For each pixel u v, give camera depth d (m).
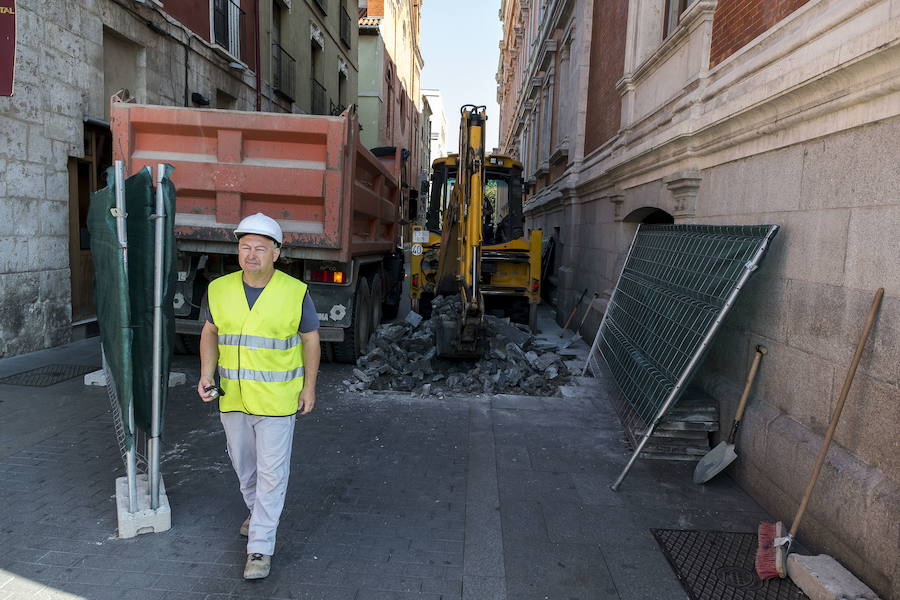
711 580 2.94
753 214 4.22
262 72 13.82
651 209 7.14
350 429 5.06
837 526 2.97
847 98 3.03
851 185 3.10
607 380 6.22
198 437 4.73
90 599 2.64
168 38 9.73
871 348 2.87
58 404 5.28
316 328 2.99
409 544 3.21
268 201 5.86
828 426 3.07
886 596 2.59
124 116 5.57
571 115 12.92
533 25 23.34
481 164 6.41
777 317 3.80
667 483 4.09
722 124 4.49
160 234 3.03
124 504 3.31
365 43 26.14
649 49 7.88
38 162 7.01
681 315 4.51
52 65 7.13
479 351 6.96
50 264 7.31
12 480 3.80
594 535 3.35
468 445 4.75
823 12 3.59
